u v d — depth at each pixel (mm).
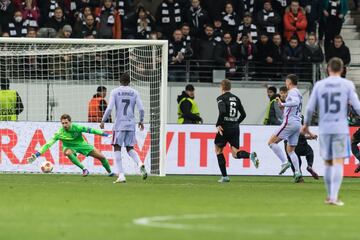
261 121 67062
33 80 59312
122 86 46969
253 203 34406
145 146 56094
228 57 66688
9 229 25031
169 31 67250
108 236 23453
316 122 63250
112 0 67125
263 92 67062
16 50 58406
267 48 67188
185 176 55875
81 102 60000
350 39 74250
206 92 66500
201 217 28562
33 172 56156
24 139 56156
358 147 57156
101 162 53156
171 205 32906
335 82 33500
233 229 25281
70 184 44781
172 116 66312
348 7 75562
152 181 48781
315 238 23516
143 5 72562
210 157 57500
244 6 68125
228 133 50188
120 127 46906
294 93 48938
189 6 67062
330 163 34250
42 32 65375
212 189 42562
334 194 34094
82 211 30172
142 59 57031
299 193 40594
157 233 24141
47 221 27094
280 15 68125
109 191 39781
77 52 57406
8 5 65875
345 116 33562
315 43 67562
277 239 23188
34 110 59469
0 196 36312
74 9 67188
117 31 66875
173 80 66500
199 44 66750
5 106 56250
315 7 69250
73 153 52781
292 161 50125
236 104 50281
